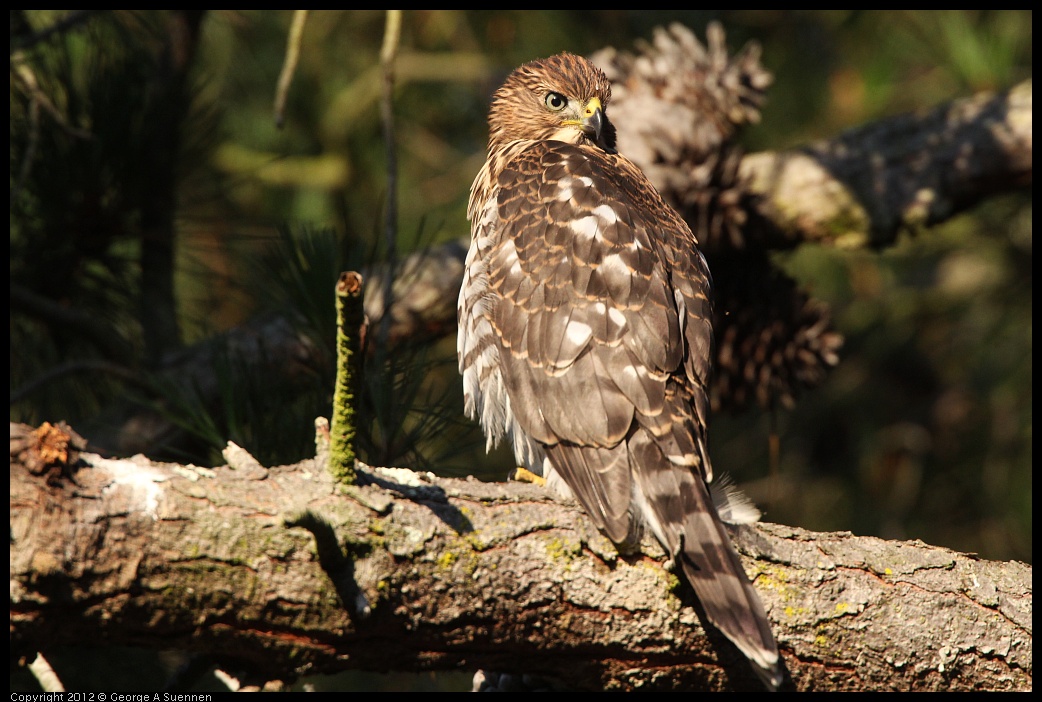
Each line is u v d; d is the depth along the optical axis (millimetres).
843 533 5445
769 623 4926
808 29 12227
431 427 6508
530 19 12672
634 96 9227
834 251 12750
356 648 4711
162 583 4430
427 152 13258
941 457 13352
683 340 6008
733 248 8711
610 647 5023
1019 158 9156
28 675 7027
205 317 9781
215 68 11969
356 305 4062
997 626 5270
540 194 6629
